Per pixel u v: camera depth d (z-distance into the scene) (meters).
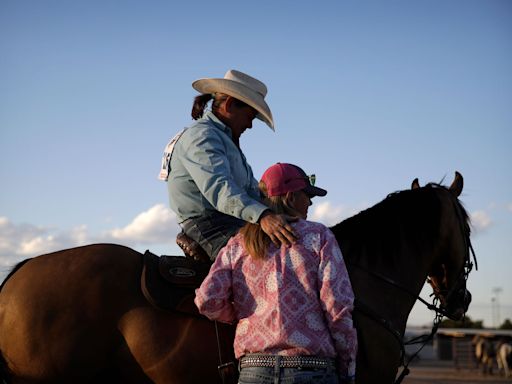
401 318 4.17
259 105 4.24
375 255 4.19
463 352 40.59
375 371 3.89
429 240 4.34
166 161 4.19
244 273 3.26
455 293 4.50
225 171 3.87
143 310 3.76
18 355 3.69
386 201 4.37
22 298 3.74
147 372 3.69
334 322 3.07
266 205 3.46
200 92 4.46
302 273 3.15
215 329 3.76
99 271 3.83
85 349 3.69
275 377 3.07
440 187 4.55
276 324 3.11
